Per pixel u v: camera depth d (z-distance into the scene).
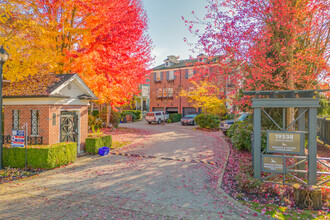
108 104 21.86
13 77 10.08
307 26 9.15
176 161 10.01
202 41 10.14
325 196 5.73
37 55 9.84
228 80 10.80
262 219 4.71
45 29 10.51
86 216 4.86
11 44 9.30
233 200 5.71
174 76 39.41
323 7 8.71
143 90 40.84
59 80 10.44
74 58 11.42
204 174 8.02
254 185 6.21
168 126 27.97
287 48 9.68
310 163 6.08
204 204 5.48
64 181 7.31
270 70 9.39
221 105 28.28
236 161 9.98
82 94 11.84
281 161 6.31
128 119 34.66
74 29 11.11
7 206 5.37
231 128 14.05
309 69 9.98
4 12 9.20
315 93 6.93
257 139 6.61
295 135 6.23
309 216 4.84
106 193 6.23
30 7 10.24
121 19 11.85
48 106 9.52
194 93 28.16
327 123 13.13
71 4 10.84
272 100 6.40
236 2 9.39
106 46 11.88
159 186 6.80
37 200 5.74
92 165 9.40
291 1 9.09
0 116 8.45
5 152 8.93
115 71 12.33
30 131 9.80
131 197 5.93
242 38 9.49
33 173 8.17
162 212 5.05
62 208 5.26
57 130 10.03
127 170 8.59
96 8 11.12
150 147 13.48
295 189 5.51
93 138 11.62
